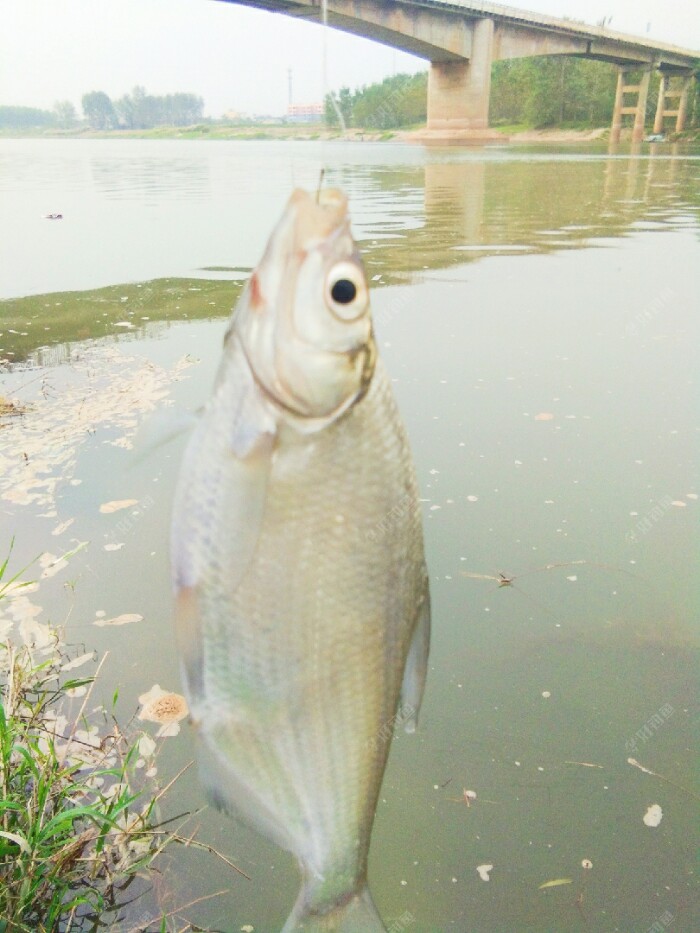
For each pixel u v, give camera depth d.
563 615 0.33
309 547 0.14
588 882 0.23
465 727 0.28
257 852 0.23
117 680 0.29
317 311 0.13
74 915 0.21
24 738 0.23
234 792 0.15
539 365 0.59
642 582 0.34
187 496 0.14
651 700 0.29
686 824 0.24
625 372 0.57
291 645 0.14
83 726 0.27
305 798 0.15
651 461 0.44
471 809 0.25
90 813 0.21
